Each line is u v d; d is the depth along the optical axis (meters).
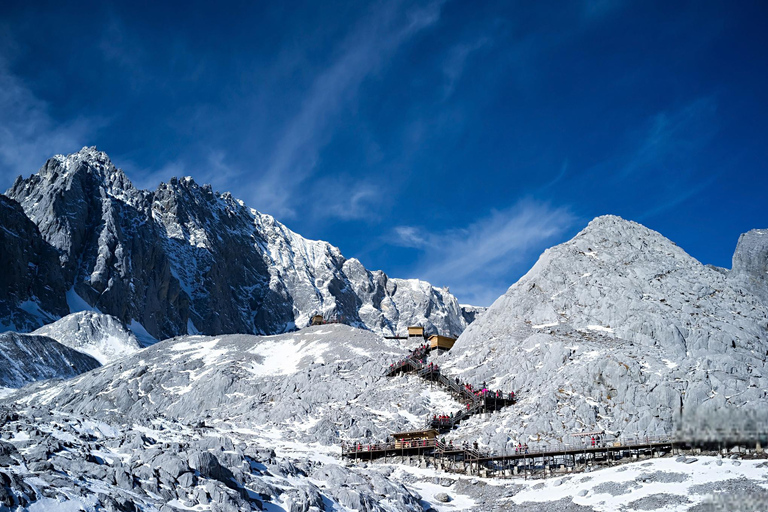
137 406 152.00
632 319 144.25
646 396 112.31
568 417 110.75
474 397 125.56
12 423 67.06
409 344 188.88
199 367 173.88
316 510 65.19
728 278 172.12
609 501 78.94
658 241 185.88
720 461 80.56
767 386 112.06
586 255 180.25
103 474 56.56
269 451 82.81
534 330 153.88
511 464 100.06
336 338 189.88
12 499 45.88
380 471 101.62
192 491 58.81
